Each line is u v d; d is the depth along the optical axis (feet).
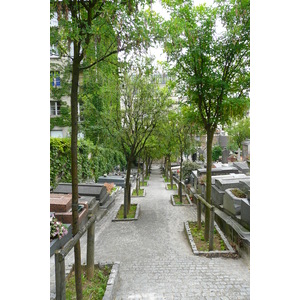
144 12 12.50
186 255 18.60
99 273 14.37
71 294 12.55
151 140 45.06
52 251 18.31
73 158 11.44
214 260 17.56
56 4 10.35
